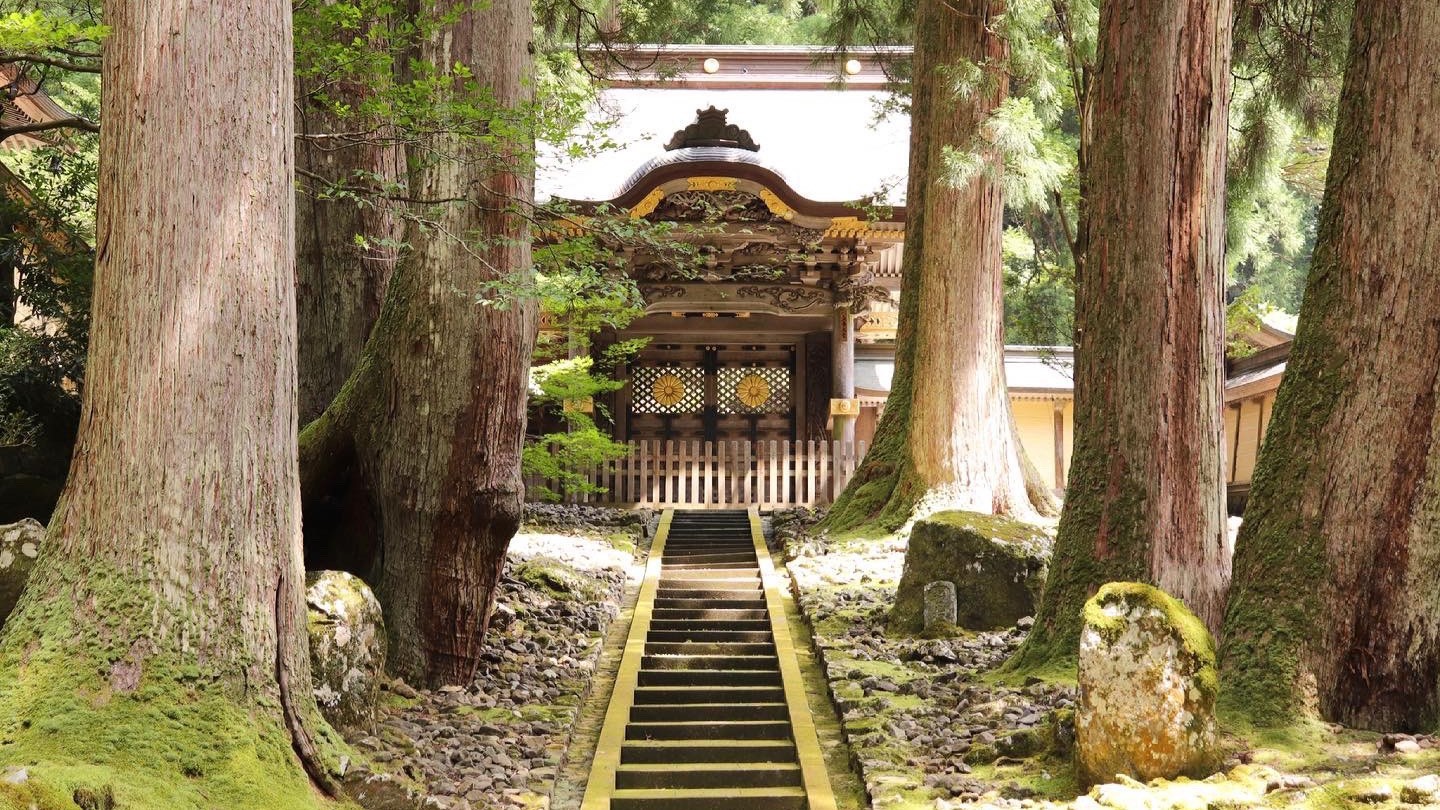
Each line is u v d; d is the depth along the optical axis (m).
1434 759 5.56
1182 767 5.64
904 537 13.23
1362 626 6.26
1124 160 8.19
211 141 5.37
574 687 8.96
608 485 17.59
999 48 13.66
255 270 5.49
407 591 8.38
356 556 9.07
